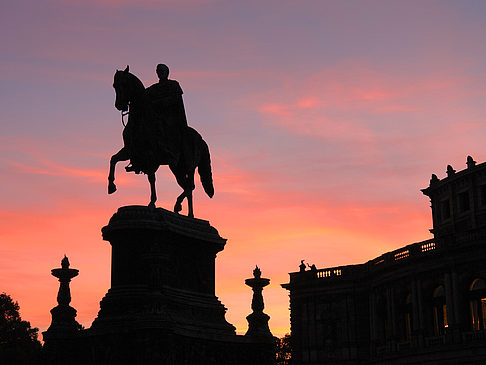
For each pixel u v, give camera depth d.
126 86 27.77
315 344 106.25
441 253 86.69
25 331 109.00
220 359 28.67
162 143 28.22
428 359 87.19
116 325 26.17
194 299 28.38
